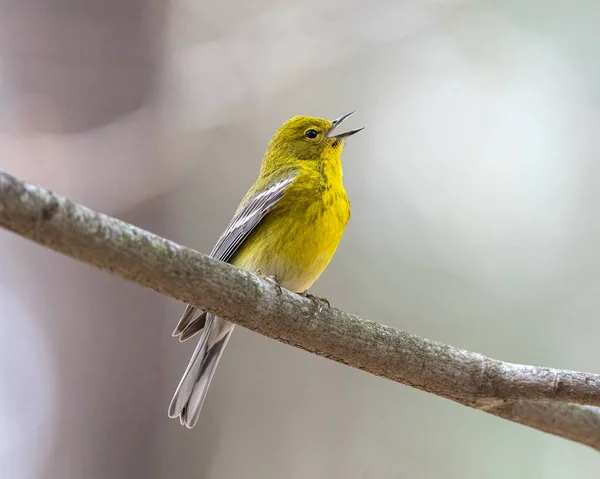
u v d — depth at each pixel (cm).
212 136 1315
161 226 1230
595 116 1406
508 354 1291
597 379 644
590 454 1156
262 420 1300
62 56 1237
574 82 1422
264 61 1302
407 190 1424
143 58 1254
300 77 1324
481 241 1385
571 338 1290
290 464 1275
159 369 1174
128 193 1175
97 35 1245
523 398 670
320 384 1318
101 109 1230
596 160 1397
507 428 1209
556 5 1430
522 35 1443
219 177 1368
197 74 1270
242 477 1266
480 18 1444
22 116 1214
